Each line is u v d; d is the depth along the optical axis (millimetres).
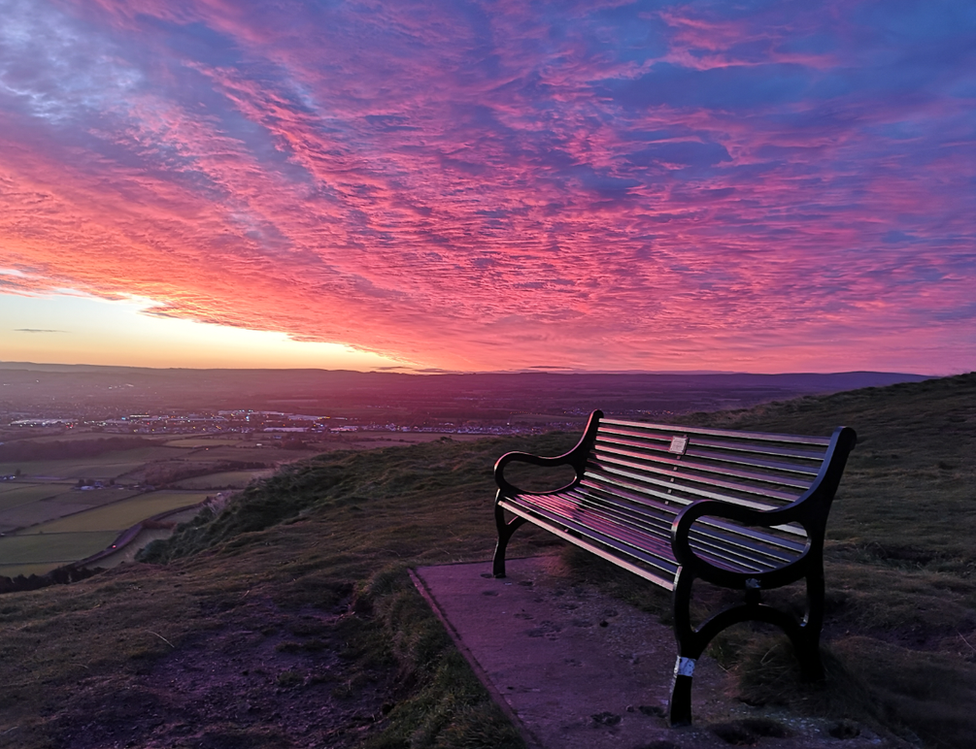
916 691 2422
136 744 2434
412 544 5711
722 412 17562
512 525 4215
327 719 2654
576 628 3176
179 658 3299
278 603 4125
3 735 2486
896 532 5125
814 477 2506
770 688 2342
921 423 11359
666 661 2744
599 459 4562
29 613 4445
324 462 13867
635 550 2861
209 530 10602
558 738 2074
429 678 2773
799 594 3502
